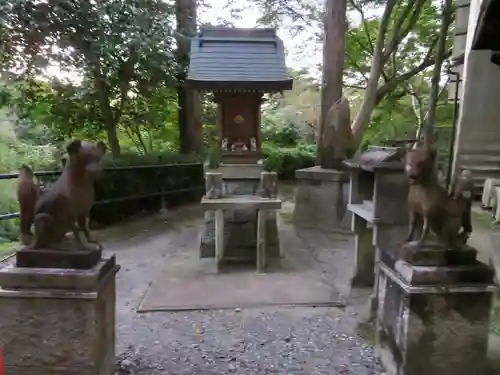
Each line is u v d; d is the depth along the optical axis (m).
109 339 2.29
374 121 12.50
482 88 6.45
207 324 3.14
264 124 13.29
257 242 4.40
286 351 2.74
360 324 3.12
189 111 9.02
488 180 6.29
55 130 7.61
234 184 4.94
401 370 2.18
